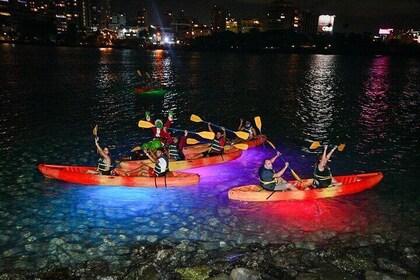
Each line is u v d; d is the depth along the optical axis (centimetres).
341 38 19312
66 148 1697
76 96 3238
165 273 787
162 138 1562
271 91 3994
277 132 2111
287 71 7075
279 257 848
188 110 2781
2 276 773
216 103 3128
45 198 1149
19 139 1820
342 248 901
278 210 1093
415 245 920
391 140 1956
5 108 2591
